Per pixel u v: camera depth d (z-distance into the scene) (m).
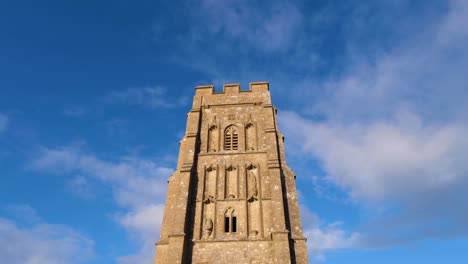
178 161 45.41
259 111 49.78
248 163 43.62
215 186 42.22
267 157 43.72
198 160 44.72
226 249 36.78
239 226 38.78
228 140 47.53
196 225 38.94
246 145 46.38
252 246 36.81
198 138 47.31
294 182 41.78
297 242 36.69
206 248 37.03
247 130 48.06
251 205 40.47
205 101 51.75
